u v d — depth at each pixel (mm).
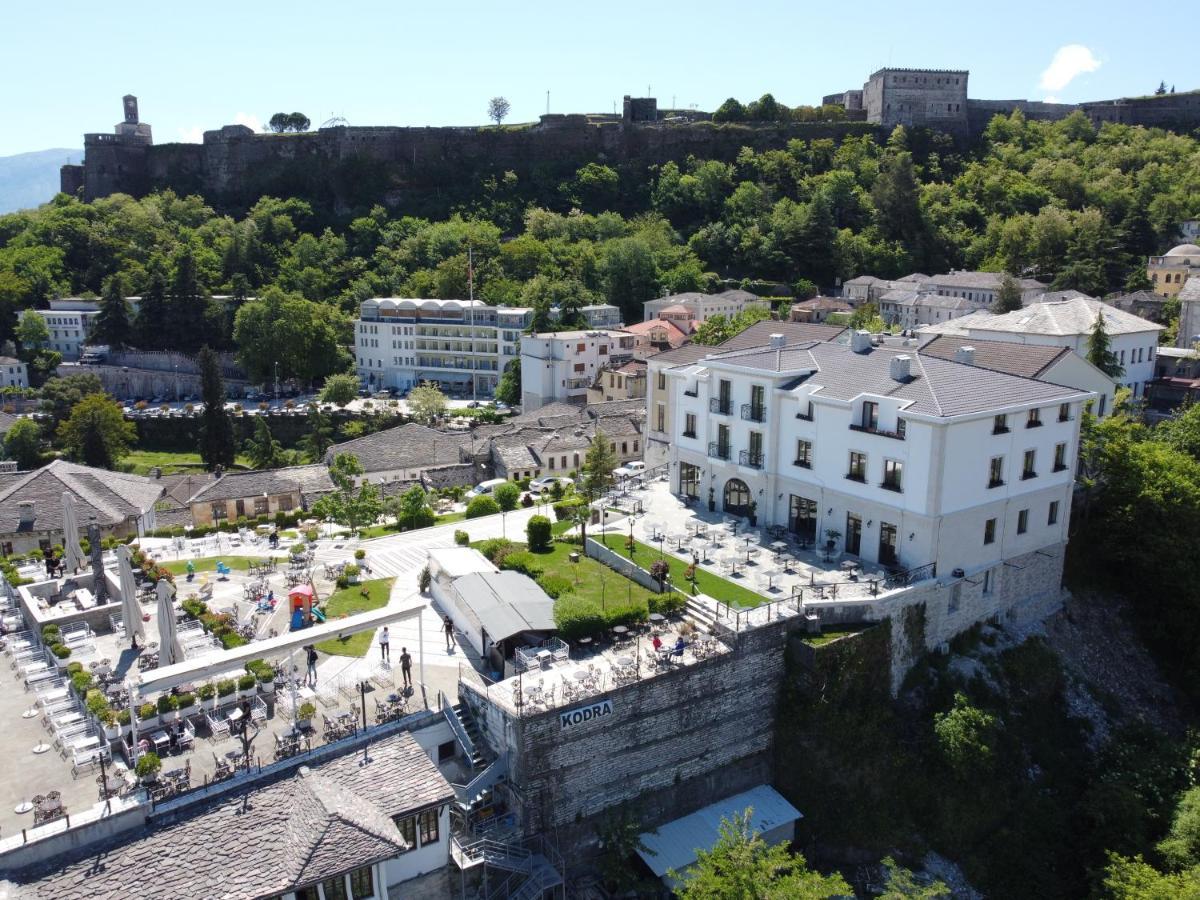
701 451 73250
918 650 55719
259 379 186625
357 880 36688
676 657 48531
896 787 50781
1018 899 49188
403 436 122562
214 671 42125
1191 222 195125
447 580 59219
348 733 43125
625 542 65688
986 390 58312
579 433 117625
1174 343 129625
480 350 186625
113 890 33812
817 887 38906
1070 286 174875
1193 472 70750
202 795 38438
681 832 47688
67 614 55375
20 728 44719
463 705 47094
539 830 43969
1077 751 56812
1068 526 66000
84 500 80188
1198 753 55375
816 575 58062
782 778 51781
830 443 61500
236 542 77188
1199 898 42969
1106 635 66562
